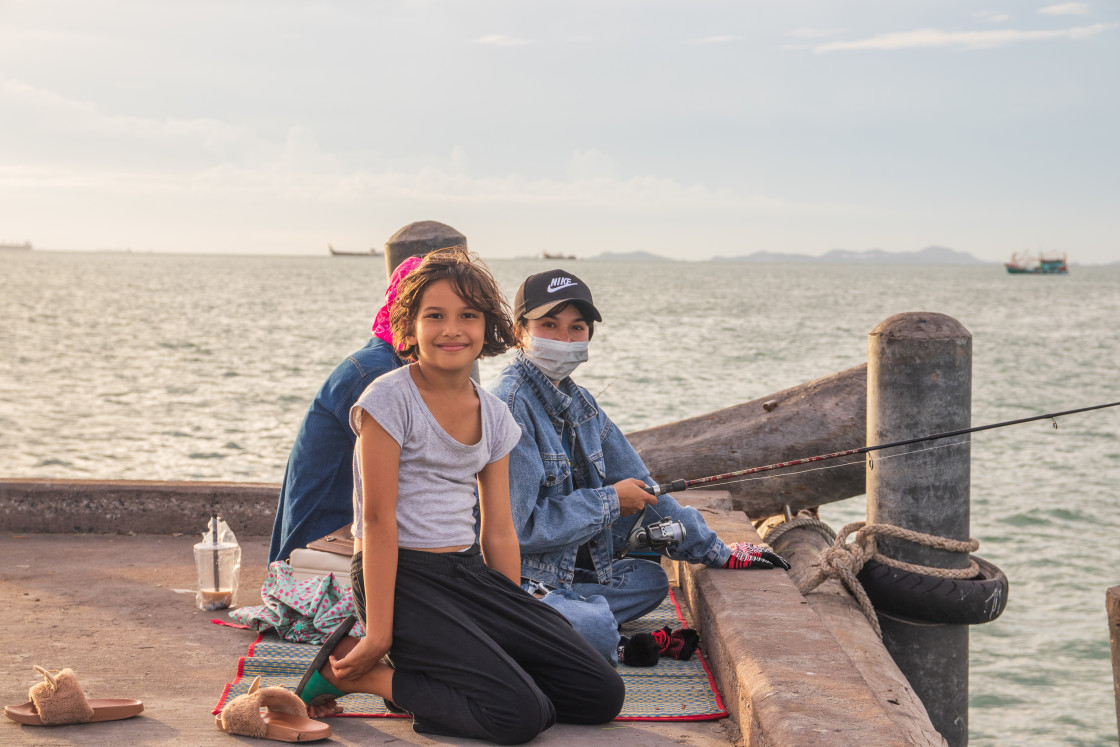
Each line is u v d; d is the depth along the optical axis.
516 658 2.92
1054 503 14.70
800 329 52.06
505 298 2.98
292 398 24.94
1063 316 68.38
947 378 4.62
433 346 2.85
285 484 4.15
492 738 2.79
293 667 3.45
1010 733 7.77
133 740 2.79
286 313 61.38
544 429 3.65
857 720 2.47
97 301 73.31
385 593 2.81
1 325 47.84
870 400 4.82
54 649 3.72
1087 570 11.66
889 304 84.56
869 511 4.85
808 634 3.13
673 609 4.20
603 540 3.84
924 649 4.84
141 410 22.72
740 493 6.04
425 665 2.83
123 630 3.96
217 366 31.92
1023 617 10.16
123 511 5.61
